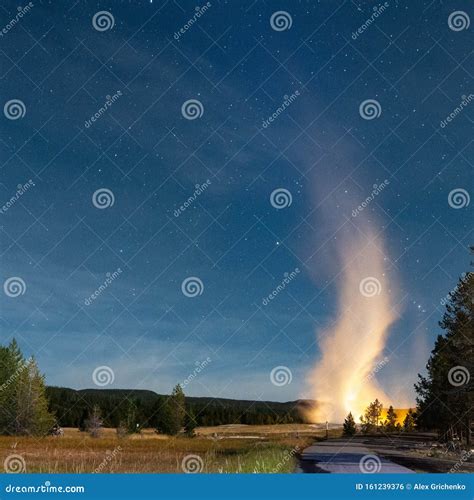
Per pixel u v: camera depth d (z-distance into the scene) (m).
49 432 63.06
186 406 67.12
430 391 51.19
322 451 35.84
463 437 45.19
